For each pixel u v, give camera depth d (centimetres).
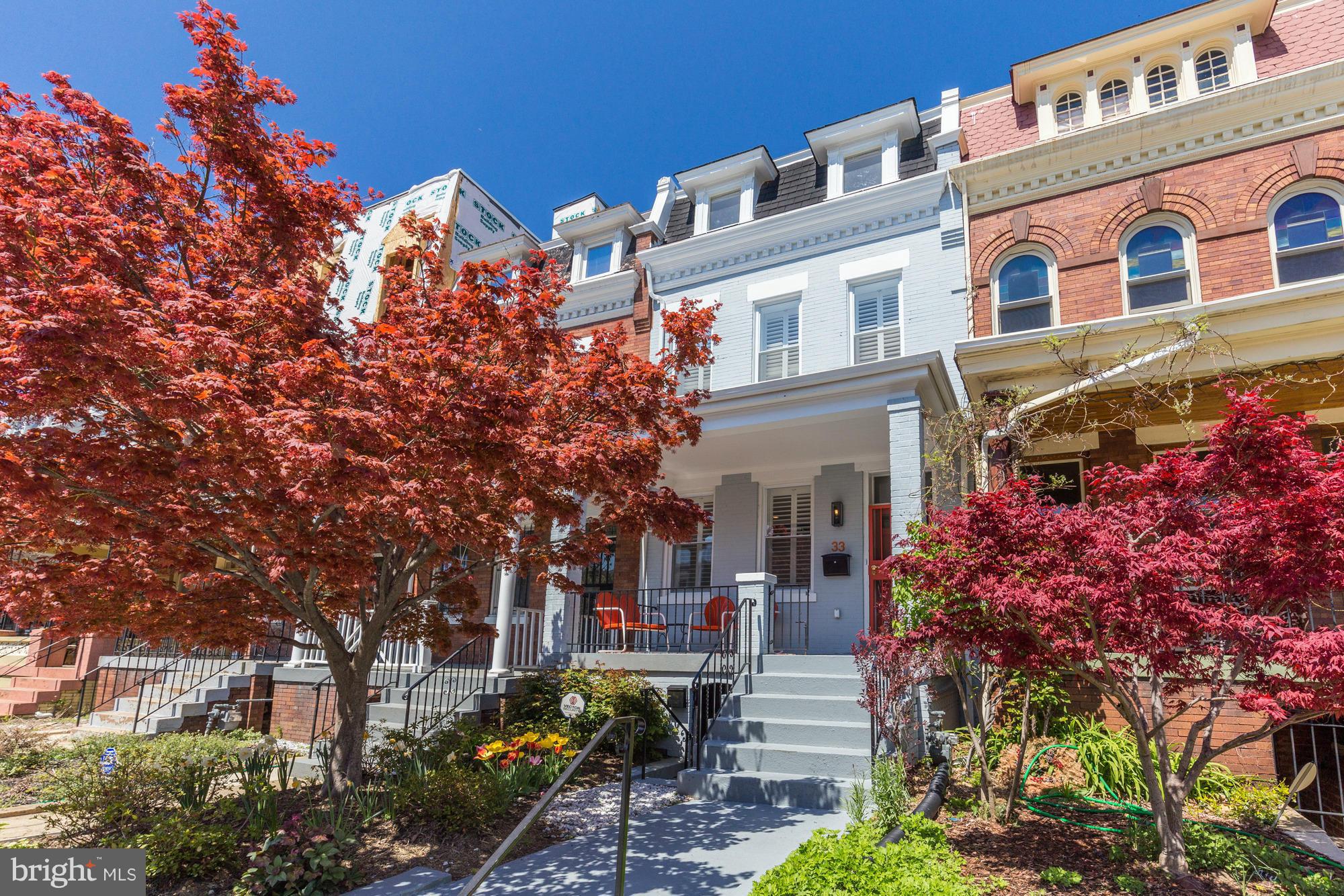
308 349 534
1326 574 480
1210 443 542
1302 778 652
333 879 547
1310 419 505
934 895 403
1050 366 976
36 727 1302
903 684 702
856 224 1345
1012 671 708
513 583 1161
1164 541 513
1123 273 1102
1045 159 1177
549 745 822
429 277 790
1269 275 1003
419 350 607
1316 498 482
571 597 1245
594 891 531
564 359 748
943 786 685
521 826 360
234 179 717
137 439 526
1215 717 539
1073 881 493
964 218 1237
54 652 1709
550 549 769
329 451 480
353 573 621
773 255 1423
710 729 866
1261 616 511
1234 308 873
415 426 564
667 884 536
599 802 766
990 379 1029
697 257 1496
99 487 502
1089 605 508
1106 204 1130
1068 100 1242
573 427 705
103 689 1541
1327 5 1071
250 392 535
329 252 800
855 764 752
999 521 554
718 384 1410
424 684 1105
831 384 1025
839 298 1334
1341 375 902
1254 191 1036
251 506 558
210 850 579
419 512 575
